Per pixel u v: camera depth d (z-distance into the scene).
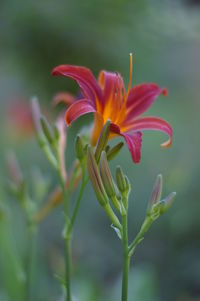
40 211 1.05
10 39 1.45
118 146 0.92
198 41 1.68
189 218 1.75
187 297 1.71
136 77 1.59
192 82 2.45
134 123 0.95
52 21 1.41
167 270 1.79
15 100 2.04
